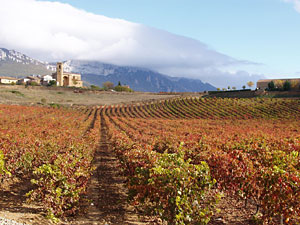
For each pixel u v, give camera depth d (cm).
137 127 3644
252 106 6969
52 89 11281
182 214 710
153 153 1019
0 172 970
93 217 841
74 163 943
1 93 8938
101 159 1858
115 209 918
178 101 8469
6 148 1154
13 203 912
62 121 4016
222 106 7238
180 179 725
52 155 1116
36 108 6400
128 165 1081
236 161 935
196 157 1190
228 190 937
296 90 9438
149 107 8012
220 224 805
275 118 5719
